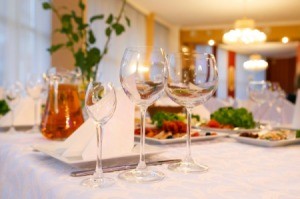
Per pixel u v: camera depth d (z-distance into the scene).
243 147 0.90
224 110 1.37
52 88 0.99
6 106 1.38
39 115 1.40
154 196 0.45
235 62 11.53
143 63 0.61
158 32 7.54
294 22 7.40
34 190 0.60
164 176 0.56
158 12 6.88
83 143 0.66
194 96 0.65
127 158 0.67
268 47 11.10
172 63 0.65
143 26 6.71
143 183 0.51
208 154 0.78
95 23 4.82
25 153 0.77
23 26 3.39
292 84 13.64
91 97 0.55
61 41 3.22
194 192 0.47
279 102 1.86
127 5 5.97
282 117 1.98
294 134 1.11
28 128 1.32
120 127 0.69
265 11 6.56
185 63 0.65
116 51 5.49
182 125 1.06
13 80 3.23
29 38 3.48
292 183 0.52
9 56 3.20
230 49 11.13
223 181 0.53
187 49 8.24
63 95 0.98
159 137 0.98
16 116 1.35
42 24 3.66
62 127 0.96
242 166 0.65
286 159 0.72
